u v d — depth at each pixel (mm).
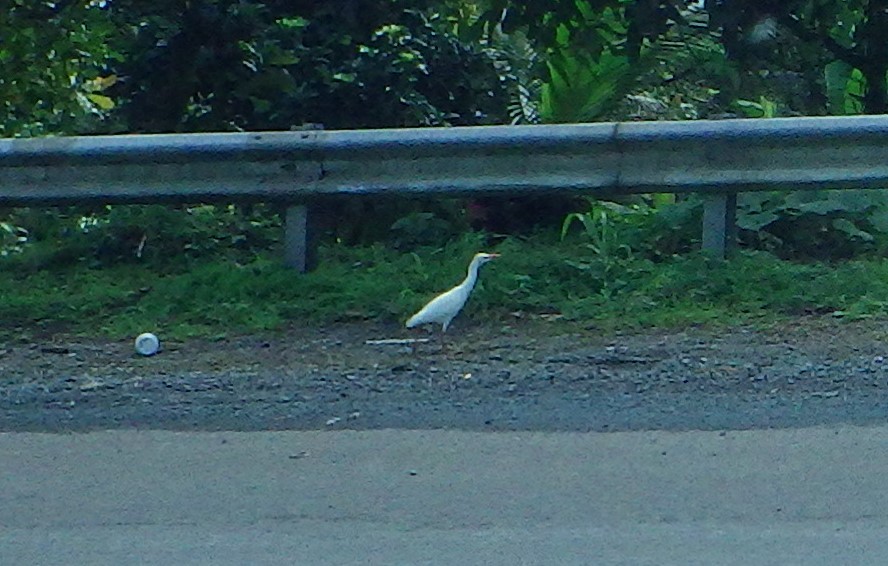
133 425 9297
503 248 13406
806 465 8414
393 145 12633
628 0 16422
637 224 13734
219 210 15047
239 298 12297
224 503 7996
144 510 7918
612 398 9656
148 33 17625
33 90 17250
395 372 10344
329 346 11117
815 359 10391
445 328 11242
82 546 7473
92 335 11578
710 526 7590
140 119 18141
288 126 17594
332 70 17609
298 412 9477
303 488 8180
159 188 12883
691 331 11227
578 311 11742
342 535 7547
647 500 7938
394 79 17516
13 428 9266
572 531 7547
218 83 17641
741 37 16953
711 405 9477
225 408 9602
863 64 17250
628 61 17234
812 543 7379
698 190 12648
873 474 8266
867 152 12555
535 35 17016
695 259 12656
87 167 12906
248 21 17344
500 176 12750
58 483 8320
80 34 17047
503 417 9320
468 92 18734
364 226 14633
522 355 10695
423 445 8836
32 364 10766
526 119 19250
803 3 16531
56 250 13977
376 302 12062
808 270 12477
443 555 7277
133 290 12750
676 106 20375
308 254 13031
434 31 18516
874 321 11320
